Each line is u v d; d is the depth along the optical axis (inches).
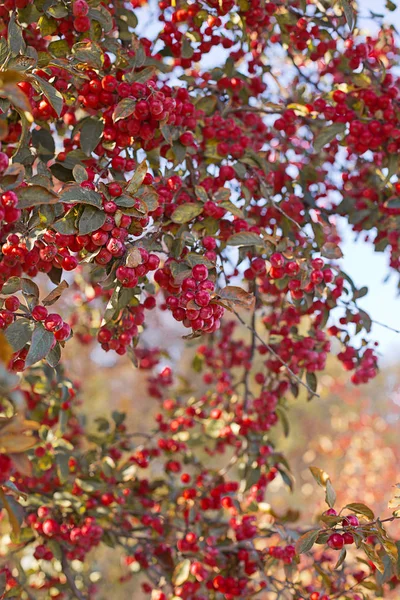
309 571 83.3
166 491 88.9
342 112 78.6
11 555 83.0
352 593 76.4
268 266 74.2
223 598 79.2
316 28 81.0
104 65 71.8
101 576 103.3
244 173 76.8
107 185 66.0
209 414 88.2
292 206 81.4
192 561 80.4
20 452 61.2
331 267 78.1
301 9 79.2
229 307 66.2
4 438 60.4
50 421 85.6
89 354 148.6
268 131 83.9
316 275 73.6
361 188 84.5
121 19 78.0
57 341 65.9
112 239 65.6
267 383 86.8
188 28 79.2
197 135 76.8
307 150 88.7
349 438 199.5
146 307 74.4
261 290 83.7
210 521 84.7
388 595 86.3
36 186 64.0
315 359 79.5
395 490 71.4
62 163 71.6
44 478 84.4
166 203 72.2
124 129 70.4
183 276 67.4
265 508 81.7
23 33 73.9
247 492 85.7
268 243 74.5
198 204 71.9
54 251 66.3
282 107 80.9
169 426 88.7
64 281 65.8
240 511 82.7
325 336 80.1
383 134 77.8
